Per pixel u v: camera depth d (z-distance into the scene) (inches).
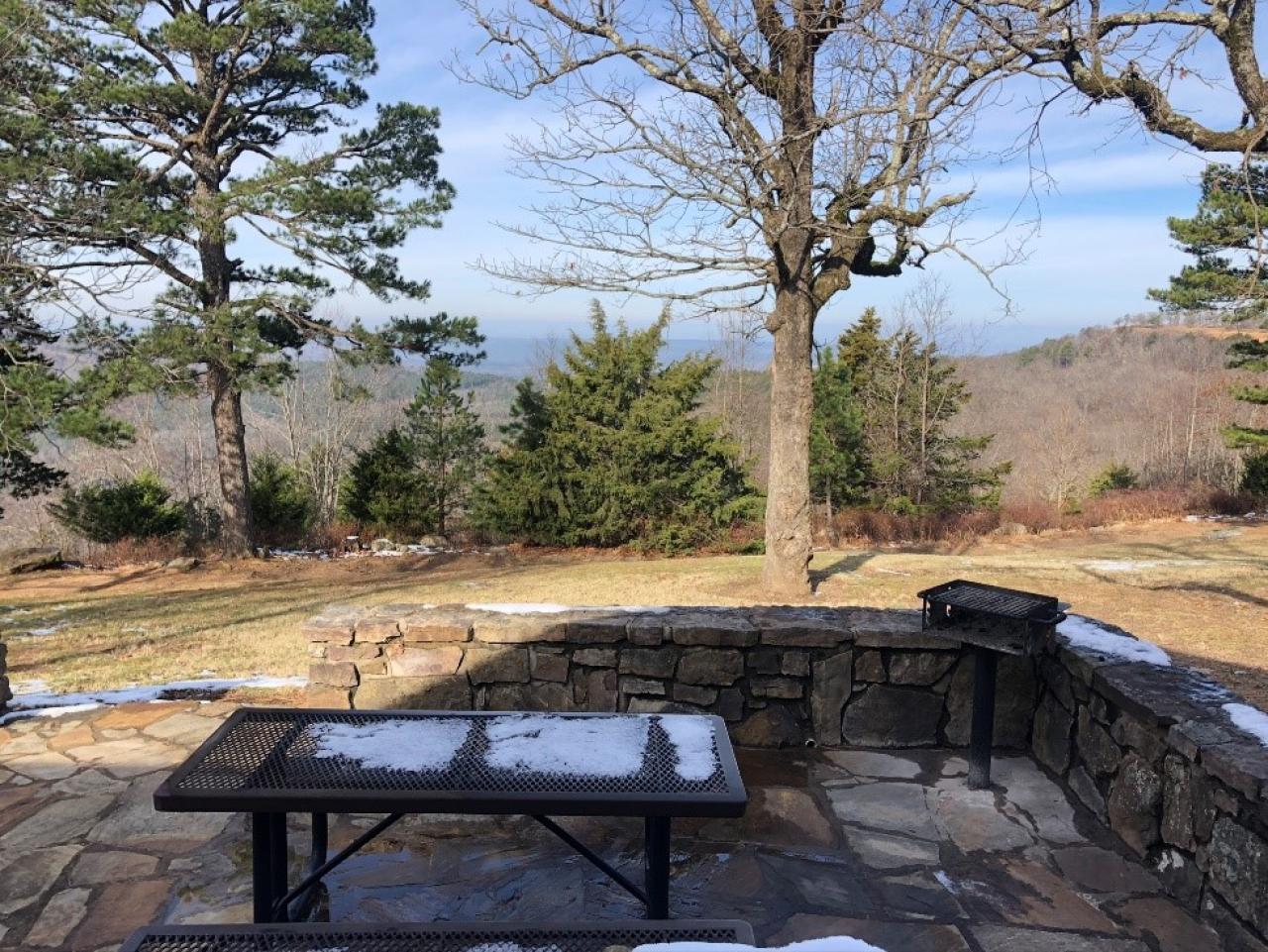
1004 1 200.2
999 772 142.3
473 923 69.4
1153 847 111.0
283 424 1064.8
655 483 630.5
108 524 619.2
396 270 559.5
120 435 475.5
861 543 682.2
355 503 734.5
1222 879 95.9
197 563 575.8
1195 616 327.9
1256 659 264.5
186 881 105.5
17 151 416.5
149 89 468.8
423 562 621.6
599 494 649.0
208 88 506.3
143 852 112.7
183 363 479.5
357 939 67.3
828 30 258.1
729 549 642.2
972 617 140.6
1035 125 215.6
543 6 297.4
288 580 536.7
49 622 379.9
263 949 66.4
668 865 87.0
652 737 94.0
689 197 289.1
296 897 93.5
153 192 484.7
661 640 154.7
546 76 303.1
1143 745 113.7
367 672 159.9
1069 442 1157.1
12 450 472.4
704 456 656.4
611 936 67.7
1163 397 1251.8
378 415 1103.6
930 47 242.2
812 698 153.6
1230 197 482.9
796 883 107.2
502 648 158.9
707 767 86.4
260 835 84.7
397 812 80.1
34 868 108.7
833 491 840.3
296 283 555.2
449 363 586.6
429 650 159.3
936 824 123.8
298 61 502.9
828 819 125.1
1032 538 682.8
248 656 298.0
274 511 685.9
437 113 531.8
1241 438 740.0
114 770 139.7
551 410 676.7
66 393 463.2
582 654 157.3
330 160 514.3
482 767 85.6
